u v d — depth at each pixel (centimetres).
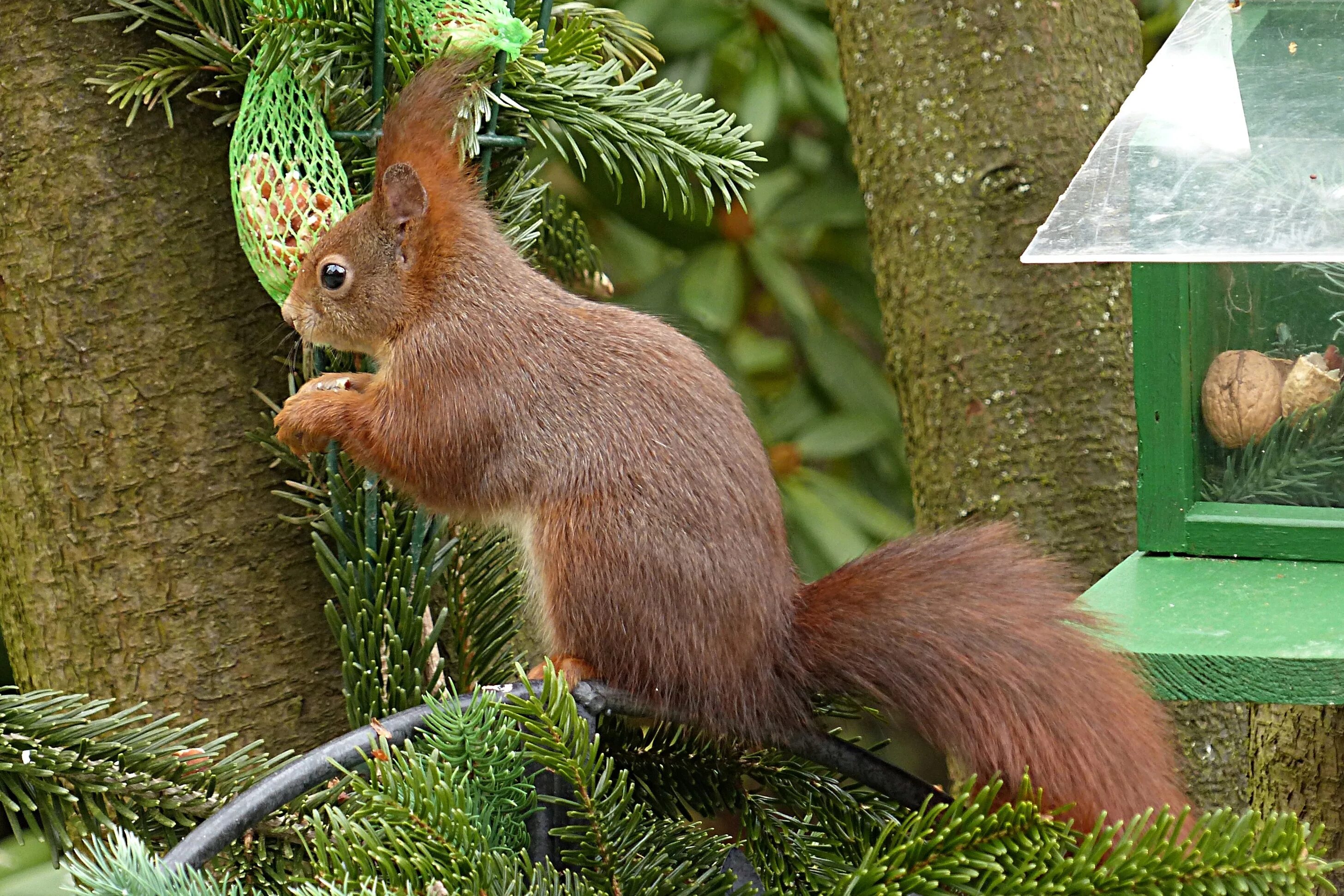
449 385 518
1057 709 436
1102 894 367
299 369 561
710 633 471
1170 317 585
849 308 953
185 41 493
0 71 500
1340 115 537
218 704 516
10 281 504
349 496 511
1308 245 480
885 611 461
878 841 400
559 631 487
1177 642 488
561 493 499
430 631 530
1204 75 570
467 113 506
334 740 496
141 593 511
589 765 394
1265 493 603
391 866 366
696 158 566
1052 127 679
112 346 507
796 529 902
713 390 507
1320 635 491
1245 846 363
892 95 704
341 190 510
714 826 546
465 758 397
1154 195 518
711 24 900
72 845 434
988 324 682
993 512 678
